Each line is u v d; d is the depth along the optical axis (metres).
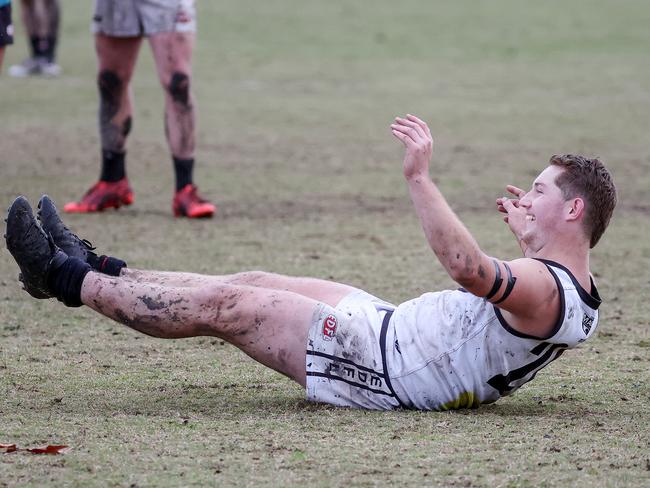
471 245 13.52
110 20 29.23
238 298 14.46
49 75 58.62
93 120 46.47
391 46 69.94
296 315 14.51
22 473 11.73
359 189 35.16
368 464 12.23
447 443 13.08
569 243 14.34
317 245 27.11
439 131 45.59
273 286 15.38
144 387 15.77
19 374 16.33
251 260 25.17
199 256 25.44
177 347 18.39
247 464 12.16
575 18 82.19
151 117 47.56
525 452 12.78
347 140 43.84
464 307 14.38
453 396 14.49
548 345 14.30
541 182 14.54
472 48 69.81
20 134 42.69
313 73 60.53
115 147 30.67
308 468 12.05
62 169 36.38
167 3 29.25
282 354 14.59
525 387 16.25
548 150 41.72
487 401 14.74
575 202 14.24
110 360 17.38
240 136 44.03
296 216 30.88
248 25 76.12
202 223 29.59
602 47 70.94
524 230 14.59
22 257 14.28
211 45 68.56
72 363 17.11
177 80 29.75
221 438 13.15
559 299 13.94
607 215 14.41
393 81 58.59
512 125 47.22
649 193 34.88
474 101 53.25
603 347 18.78
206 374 16.64
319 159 40.03
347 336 14.46
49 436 13.11
